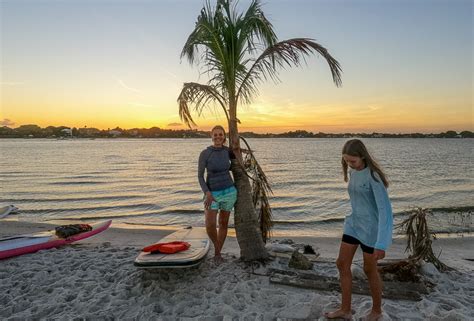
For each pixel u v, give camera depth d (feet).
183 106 18.06
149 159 163.53
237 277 15.79
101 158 168.96
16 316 12.60
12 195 63.00
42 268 18.19
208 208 16.62
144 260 14.37
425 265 16.55
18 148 293.23
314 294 13.84
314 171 105.50
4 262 19.62
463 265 20.33
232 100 17.69
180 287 14.73
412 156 171.01
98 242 26.32
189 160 157.48
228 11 17.33
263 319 12.01
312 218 43.04
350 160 10.69
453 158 156.35
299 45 15.92
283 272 15.92
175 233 20.24
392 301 13.38
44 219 43.45
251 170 18.94
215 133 16.26
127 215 45.88
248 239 17.29
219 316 12.17
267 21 17.66
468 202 53.47
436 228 35.37
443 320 11.47
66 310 13.19
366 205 10.69
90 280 16.22
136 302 13.62
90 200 58.23
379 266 16.16
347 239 11.12
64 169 113.39
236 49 17.30
